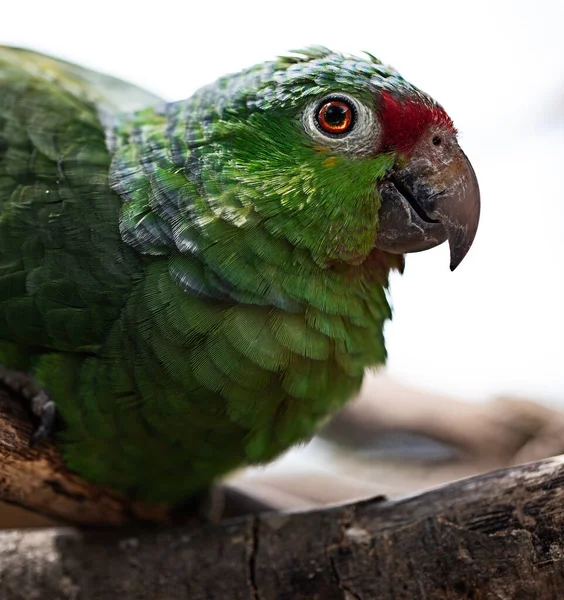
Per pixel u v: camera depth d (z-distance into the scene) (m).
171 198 0.57
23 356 0.57
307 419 0.58
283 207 0.57
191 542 0.58
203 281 0.56
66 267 0.57
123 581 0.57
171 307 0.56
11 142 0.59
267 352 0.57
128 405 0.57
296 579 0.56
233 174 0.57
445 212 0.58
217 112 0.57
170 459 0.58
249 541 0.57
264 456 0.58
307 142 0.57
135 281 0.57
